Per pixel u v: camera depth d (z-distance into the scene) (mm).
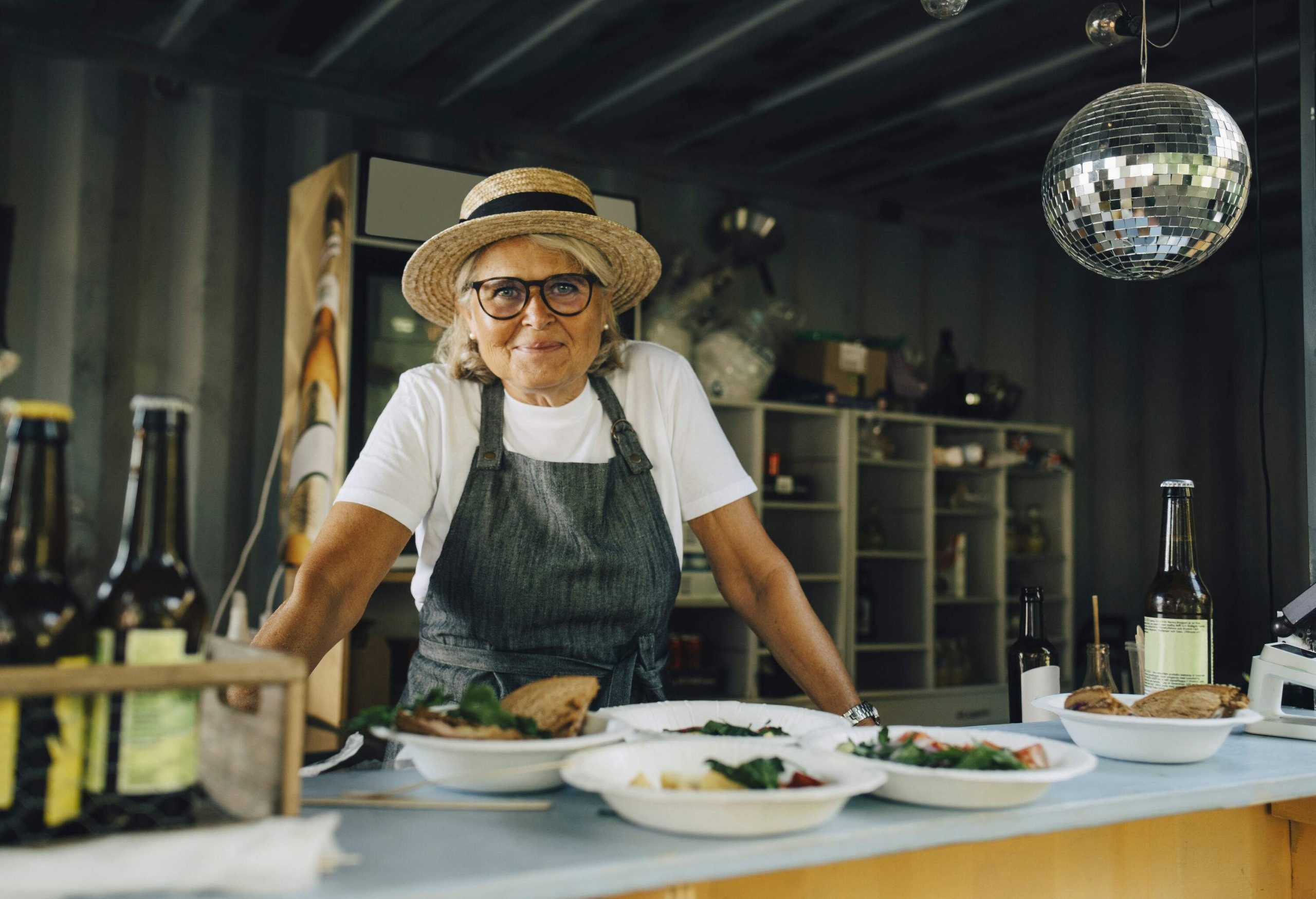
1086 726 1227
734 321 4371
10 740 748
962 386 4934
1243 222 5305
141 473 846
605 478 1626
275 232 3719
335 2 3262
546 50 3609
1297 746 1349
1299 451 5371
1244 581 5527
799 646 1576
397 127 3969
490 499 1599
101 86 3453
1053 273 5695
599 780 849
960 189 5020
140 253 3494
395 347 3236
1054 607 5160
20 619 784
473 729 966
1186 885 1282
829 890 1030
